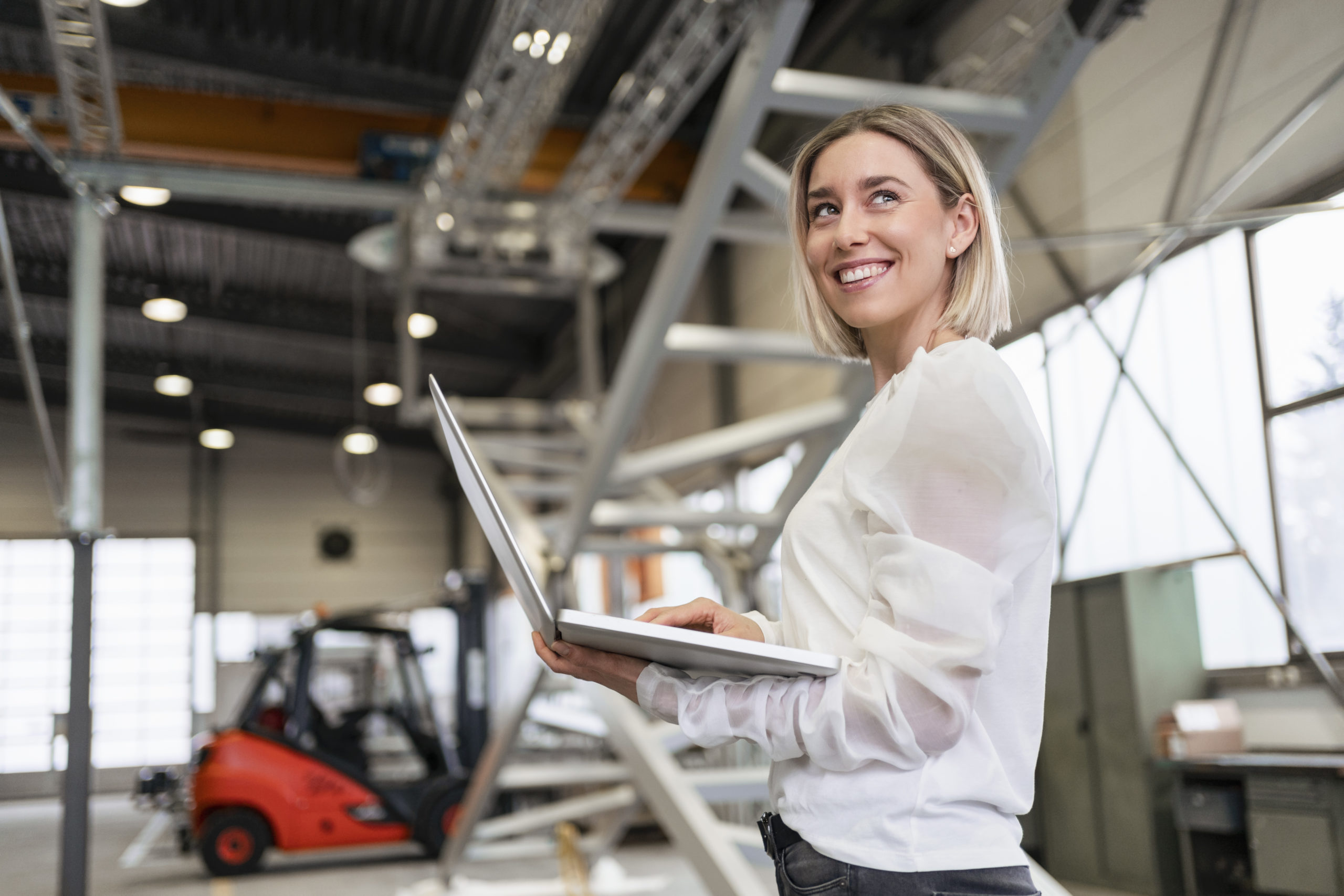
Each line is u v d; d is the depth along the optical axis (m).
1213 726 4.52
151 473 16.91
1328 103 2.85
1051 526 0.78
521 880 6.26
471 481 0.88
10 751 15.55
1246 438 3.89
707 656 0.79
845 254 0.92
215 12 6.51
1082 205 4.04
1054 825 5.51
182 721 16.36
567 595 4.63
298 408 17.03
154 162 5.43
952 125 0.95
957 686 0.74
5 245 4.23
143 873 7.76
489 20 6.75
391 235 6.34
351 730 8.35
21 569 16.03
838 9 7.12
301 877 7.27
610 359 11.96
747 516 4.97
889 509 0.79
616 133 5.44
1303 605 3.93
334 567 17.48
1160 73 3.60
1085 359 4.52
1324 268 3.26
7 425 16.14
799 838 0.85
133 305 11.86
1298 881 4.09
